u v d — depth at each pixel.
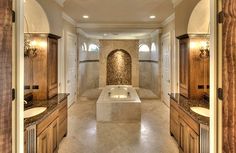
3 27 1.45
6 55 1.48
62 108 4.09
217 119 1.88
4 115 1.48
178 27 4.45
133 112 5.45
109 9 5.59
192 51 3.93
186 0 3.89
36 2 3.36
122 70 9.68
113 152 3.70
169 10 5.70
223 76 1.70
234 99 1.59
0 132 1.46
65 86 6.32
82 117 5.87
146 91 10.12
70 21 6.83
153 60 9.94
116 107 5.43
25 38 3.79
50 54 4.06
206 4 3.34
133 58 9.60
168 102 7.01
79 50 8.44
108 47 9.53
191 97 3.97
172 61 6.33
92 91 10.08
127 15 6.34
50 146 3.18
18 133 1.78
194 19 3.70
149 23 7.63
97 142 4.13
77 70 8.08
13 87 1.72
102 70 9.49
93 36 10.90
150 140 4.23
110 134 4.57
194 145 2.88
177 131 3.86
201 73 3.95
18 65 1.76
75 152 3.69
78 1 4.86
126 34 10.25
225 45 1.66
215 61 1.88
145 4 5.10
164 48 7.51
